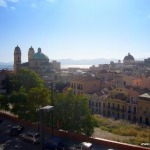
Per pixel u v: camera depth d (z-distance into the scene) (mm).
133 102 103062
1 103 82188
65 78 177125
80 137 60125
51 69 184625
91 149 52125
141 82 127312
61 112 63625
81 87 127938
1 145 57750
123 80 137750
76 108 62781
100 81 133375
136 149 52062
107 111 112125
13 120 78812
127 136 72938
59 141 55625
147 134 75000
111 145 55250
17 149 55125
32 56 192250
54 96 66875
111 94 111312
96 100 116438
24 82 110438
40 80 112938
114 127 84000
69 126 62531
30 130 68750
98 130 78250
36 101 68875
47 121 64500
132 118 103312
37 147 56344
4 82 154875
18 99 72062
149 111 97688
